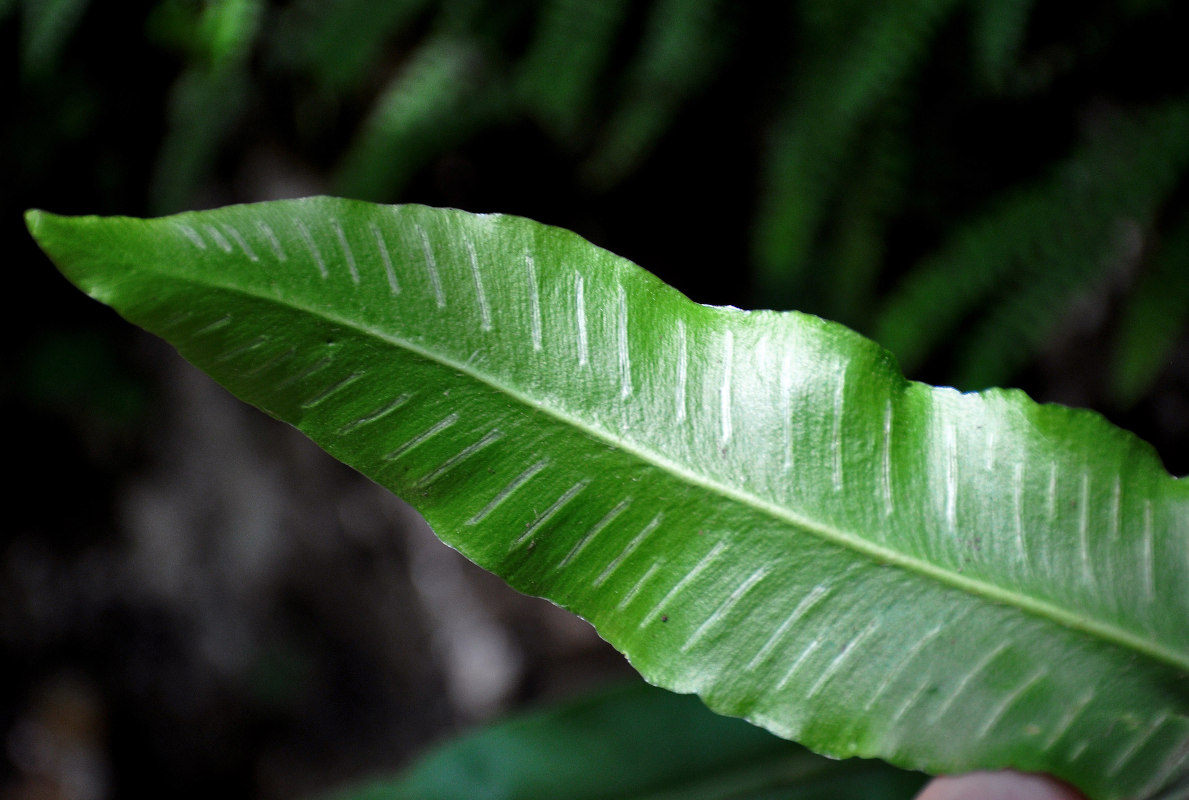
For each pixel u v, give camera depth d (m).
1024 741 0.22
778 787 0.28
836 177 0.37
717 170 0.48
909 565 0.22
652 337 0.22
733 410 0.22
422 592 0.78
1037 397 0.43
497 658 0.76
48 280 0.63
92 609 0.75
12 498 0.70
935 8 0.33
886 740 0.22
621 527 0.22
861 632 0.22
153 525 0.73
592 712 0.28
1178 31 0.34
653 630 0.22
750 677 0.22
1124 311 0.39
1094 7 0.35
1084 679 0.22
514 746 0.28
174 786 0.78
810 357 0.22
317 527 0.77
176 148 0.43
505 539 0.22
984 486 0.22
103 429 0.69
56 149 0.51
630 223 0.52
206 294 0.21
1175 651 0.22
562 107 0.38
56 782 0.74
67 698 0.75
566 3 0.37
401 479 0.22
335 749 0.81
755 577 0.22
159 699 0.77
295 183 0.55
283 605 0.78
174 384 0.70
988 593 0.22
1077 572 0.22
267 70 0.46
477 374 0.22
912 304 0.36
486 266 0.22
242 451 0.74
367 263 0.22
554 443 0.22
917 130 0.38
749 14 0.39
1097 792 0.22
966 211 0.39
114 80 0.48
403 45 0.49
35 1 0.37
